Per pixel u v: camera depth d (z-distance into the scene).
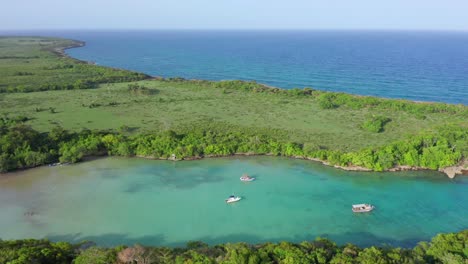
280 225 63.25
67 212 66.38
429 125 110.62
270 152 92.69
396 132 105.00
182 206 68.88
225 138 96.56
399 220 65.19
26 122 111.94
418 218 65.88
